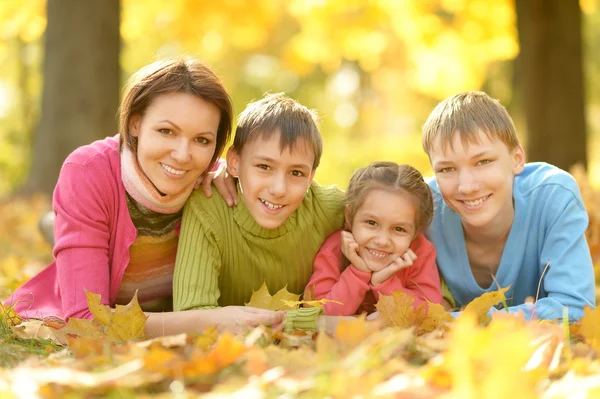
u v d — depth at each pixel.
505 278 3.97
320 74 35.97
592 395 2.11
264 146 3.51
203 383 2.35
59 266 3.59
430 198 3.85
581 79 12.39
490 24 14.30
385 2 15.23
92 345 2.72
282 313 3.33
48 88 11.29
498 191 3.71
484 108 3.74
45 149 11.34
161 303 3.99
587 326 2.94
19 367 2.55
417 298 3.78
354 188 3.82
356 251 3.83
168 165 3.45
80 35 11.16
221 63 29.14
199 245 3.63
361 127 36.94
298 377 2.29
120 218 3.69
